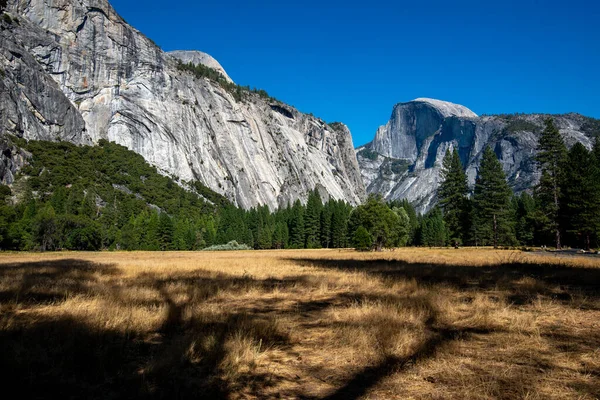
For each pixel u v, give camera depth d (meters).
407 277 13.73
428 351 5.03
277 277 15.21
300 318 7.57
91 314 7.14
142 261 27.42
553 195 53.62
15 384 4.11
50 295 10.22
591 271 14.52
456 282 12.59
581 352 4.98
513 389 3.80
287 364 4.90
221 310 8.04
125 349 5.34
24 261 30.72
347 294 10.56
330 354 5.25
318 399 3.77
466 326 6.55
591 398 3.55
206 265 20.64
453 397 3.67
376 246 60.59
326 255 40.34
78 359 4.96
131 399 3.81
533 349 5.14
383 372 4.48
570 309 7.68
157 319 6.98
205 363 4.82
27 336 5.76
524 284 11.18
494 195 64.62
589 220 46.66
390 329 5.89
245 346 5.25
